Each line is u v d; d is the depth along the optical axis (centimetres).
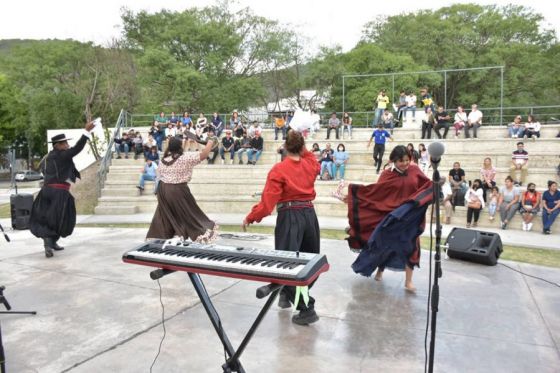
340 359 345
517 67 3400
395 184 491
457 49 3416
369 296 495
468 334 396
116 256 682
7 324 414
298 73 3900
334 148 1616
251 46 3766
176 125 1802
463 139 1471
